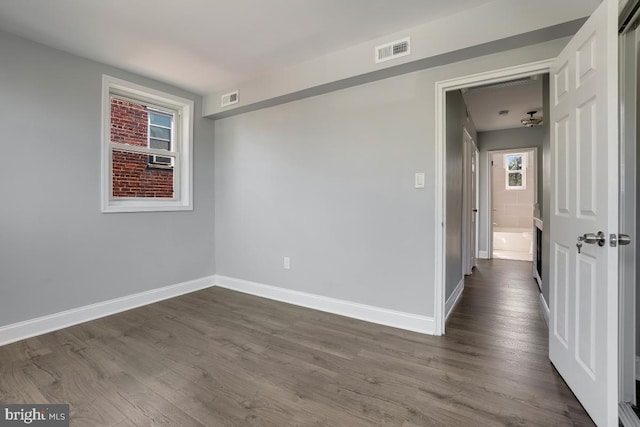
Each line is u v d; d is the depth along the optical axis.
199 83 3.51
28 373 1.98
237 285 3.90
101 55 2.85
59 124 2.73
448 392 1.77
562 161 1.90
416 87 2.62
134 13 2.22
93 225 2.95
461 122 3.81
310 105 3.23
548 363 2.09
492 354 2.22
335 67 2.81
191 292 3.81
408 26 2.40
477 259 6.05
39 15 2.23
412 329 2.66
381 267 2.82
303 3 2.11
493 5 2.10
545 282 3.02
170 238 3.60
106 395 1.75
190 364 2.10
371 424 1.52
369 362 2.12
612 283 1.40
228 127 3.94
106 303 3.04
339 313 3.05
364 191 2.89
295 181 3.35
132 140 3.36
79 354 2.24
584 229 1.62
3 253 2.43
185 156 3.79
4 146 2.44
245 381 1.89
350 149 2.97
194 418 1.57
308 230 3.26
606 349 1.41
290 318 2.95
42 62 2.63
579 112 1.68
